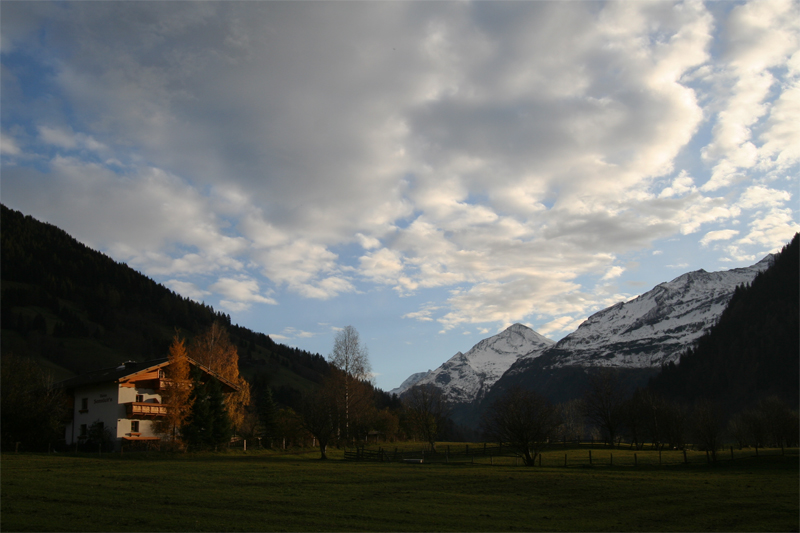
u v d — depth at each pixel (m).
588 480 40.06
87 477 32.44
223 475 37.03
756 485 37.62
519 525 23.94
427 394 101.06
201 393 61.56
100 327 188.88
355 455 66.12
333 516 23.80
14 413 52.09
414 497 30.89
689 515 27.08
